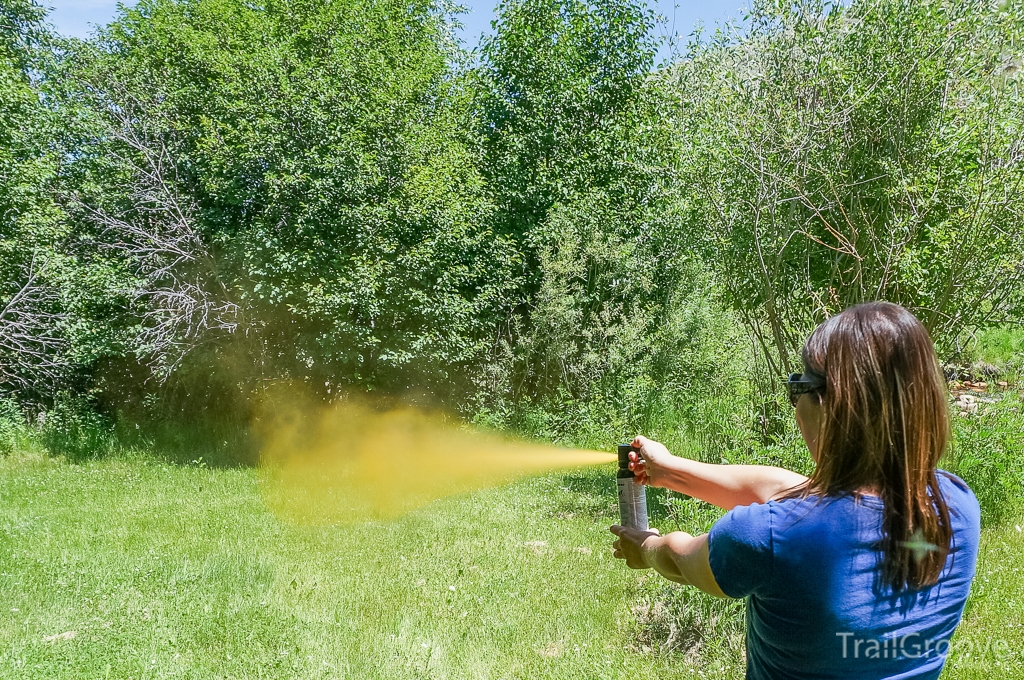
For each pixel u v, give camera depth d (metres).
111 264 11.57
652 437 10.11
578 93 14.40
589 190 13.66
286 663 4.53
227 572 6.14
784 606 1.19
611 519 7.58
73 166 12.52
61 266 11.23
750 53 6.58
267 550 6.83
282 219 11.07
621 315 12.02
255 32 12.15
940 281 5.90
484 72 15.12
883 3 6.12
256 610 5.34
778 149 6.12
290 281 10.88
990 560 5.44
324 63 12.16
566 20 14.85
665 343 11.76
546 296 12.04
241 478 10.08
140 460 11.34
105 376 13.20
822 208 6.07
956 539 1.21
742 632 4.43
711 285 9.27
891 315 1.23
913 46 5.97
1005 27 5.79
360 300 10.88
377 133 11.73
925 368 1.20
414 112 12.56
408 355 11.29
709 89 6.66
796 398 1.32
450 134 13.23
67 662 4.51
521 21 14.55
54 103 12.76
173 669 4.46
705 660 4.35
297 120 11.30
